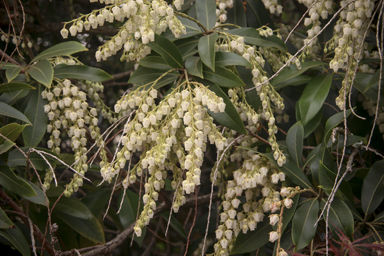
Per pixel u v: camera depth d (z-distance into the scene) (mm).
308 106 1230
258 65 1208
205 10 1279
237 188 1179
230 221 1174
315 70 1321
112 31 1590
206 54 1191
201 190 1995
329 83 1239
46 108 1216
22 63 1568
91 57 1727
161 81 1224
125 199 1443
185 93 1126
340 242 1117
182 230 1541
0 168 1159
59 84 1230
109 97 1730
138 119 1140
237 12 1350
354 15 1185
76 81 1290
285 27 1415
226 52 1203
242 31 1264
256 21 1374
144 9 1156
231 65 1229
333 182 1168
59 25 1581
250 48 1212
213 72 1197
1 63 1247
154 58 1230
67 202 1305
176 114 1133
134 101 1151
